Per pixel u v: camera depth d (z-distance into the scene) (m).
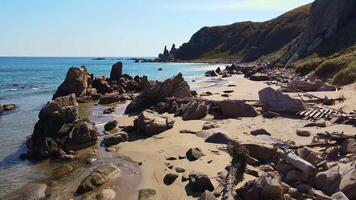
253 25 176.62
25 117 30.92
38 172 16.58
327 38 70.75
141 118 22.81
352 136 16.41
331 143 16.27
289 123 23.05
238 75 73.81
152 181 14.41
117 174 15.30
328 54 63.47
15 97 45.66
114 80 54.97
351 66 41.50
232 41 172.00
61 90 42.22
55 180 15.34
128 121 27.36
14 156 19.28
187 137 20.77
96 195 13.29
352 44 59.84
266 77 58.12
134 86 50.41
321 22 74.00
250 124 23.19
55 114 21.39
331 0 73.56
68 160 18.23
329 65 47.19
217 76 73.38
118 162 17.22
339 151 14.84
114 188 13.95
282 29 134.38
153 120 22.75
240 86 48.84
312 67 56.56
